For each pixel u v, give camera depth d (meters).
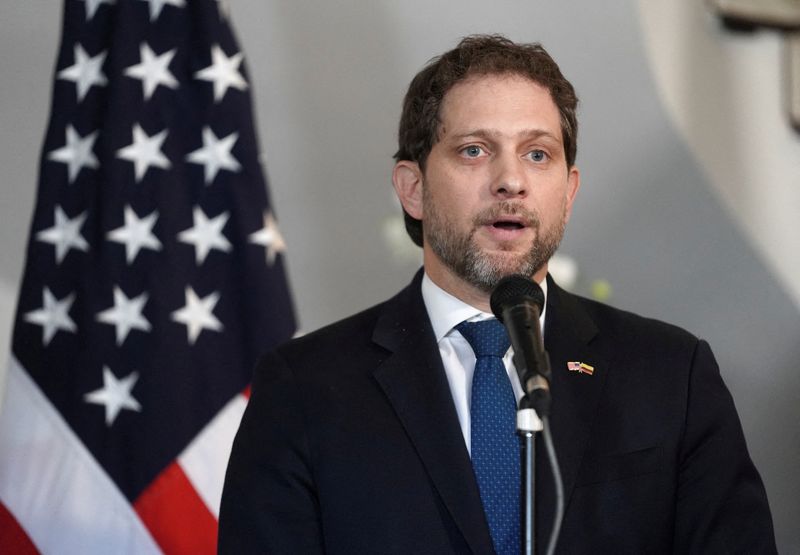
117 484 9.23
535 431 4.84
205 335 9.62
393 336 6.61
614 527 5.90
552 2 13.16
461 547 5.83
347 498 6.02
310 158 12.55
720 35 13.47
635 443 6.11
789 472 13.12
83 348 9.41
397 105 12.78
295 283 12.35
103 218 9.62
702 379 6.43
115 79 9.87
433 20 12.91
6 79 11.92
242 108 10.14
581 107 13.14
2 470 9.20
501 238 6.28
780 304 13.34
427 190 6.65
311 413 6.25
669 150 13.27
